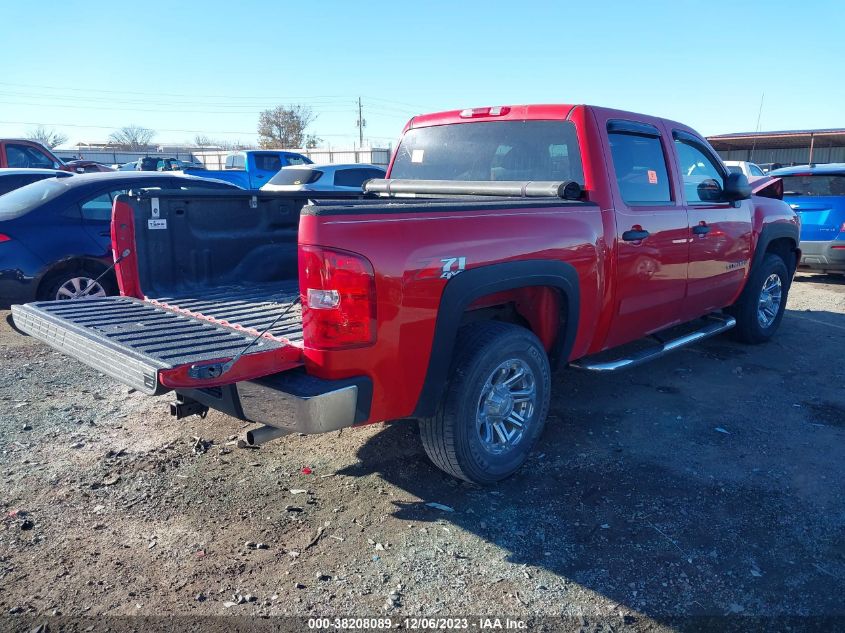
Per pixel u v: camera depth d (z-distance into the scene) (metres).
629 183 4.68
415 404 3.41
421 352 3.32
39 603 2.87
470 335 3.69
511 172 4.77
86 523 3.48
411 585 3.02
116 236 4.48
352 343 3.07
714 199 5.57
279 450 4.33
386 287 3.12
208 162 40.53
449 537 3.39
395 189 5.14
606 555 3.25
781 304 7.01
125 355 3.08
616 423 4.81
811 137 32.47
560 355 4.27
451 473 3.78
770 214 6.46
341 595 2.95
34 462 4.12
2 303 6.80
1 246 6.68
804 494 3.84
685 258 5.15
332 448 4.36
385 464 4.15
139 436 4.52
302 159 20.89
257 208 5.12
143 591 2.96
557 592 2.99
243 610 2.85
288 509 3.63
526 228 3.75
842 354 6.58
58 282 7.03
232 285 4.99
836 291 9.94
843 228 9.84
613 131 4.56
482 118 4.95
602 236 4.30
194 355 3.06
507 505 3.70
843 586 3.05
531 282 3.79
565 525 3.51
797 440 4.56
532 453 4.32
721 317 6.31
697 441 4.52
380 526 3.48
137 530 3.42
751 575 3.11
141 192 4.50
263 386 3.09
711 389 5.52
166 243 4.66
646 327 5.05
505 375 3.83
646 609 2.89
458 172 5.07
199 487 3.85
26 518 3.51
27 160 13.84
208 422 4.77
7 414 4.86
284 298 4.51
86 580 3.03
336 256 2.98
